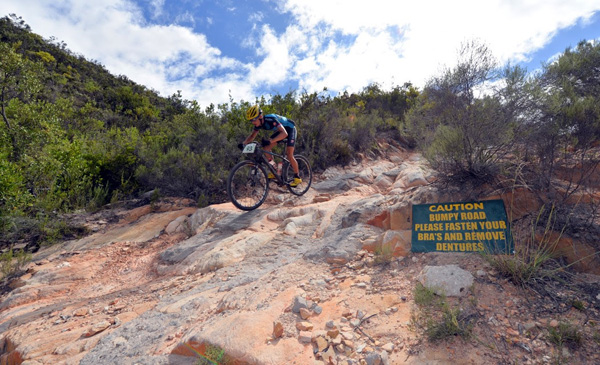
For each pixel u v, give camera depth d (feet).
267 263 14.08
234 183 23.12
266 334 8.11
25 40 170.81
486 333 7.38
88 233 22.62
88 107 69.41
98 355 9.02
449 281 9.02
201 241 18.45
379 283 10.30
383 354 7.09
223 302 10.70
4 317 13.51
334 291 10.31
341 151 33.81
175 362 8.05
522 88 11.85
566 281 8.80
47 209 24.16
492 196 11.91
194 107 36.47
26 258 18.58
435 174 14.17
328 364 7.13
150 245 20.42
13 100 32.22
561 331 6.92
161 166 27.40
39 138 30.60
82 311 12.63
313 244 15.14
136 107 117.60
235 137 30.55
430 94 14.20
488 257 9.68
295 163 20.11
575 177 11.93
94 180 30.32
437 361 6.81
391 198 15.61
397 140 46.01
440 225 11.91
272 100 34.96
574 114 11.20
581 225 10.01
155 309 11.57
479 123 12.08
